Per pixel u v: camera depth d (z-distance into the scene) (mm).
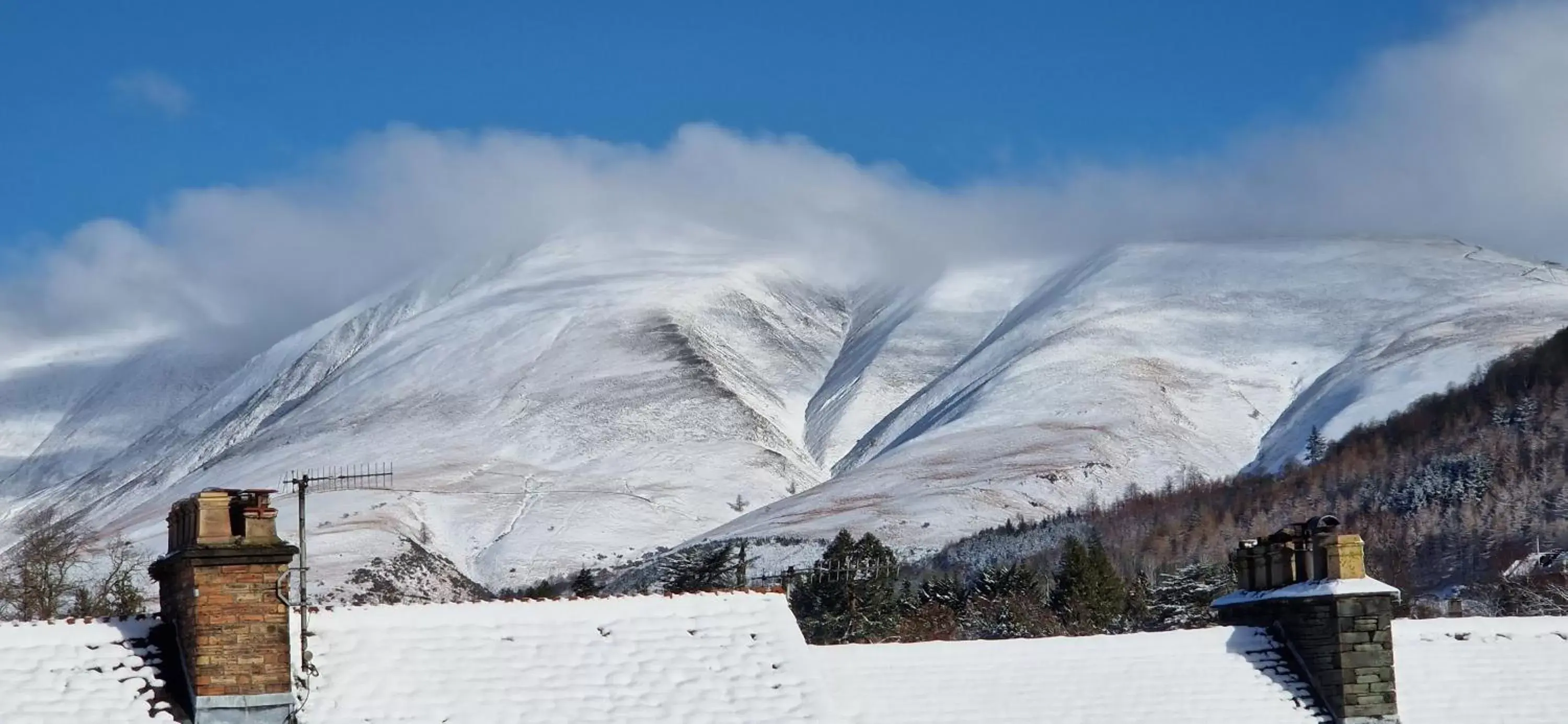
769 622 32312
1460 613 99812
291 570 29766
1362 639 33688
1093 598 104188
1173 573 122938
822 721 30078
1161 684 33250
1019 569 120188
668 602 32281
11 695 26938
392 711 28656
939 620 95125
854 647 33000
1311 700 33719
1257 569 36125
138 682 27703
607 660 30672
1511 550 157875
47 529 111812
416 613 30797
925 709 31719
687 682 30469
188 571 28016
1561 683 35031
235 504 28422
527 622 31250
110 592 76375
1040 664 33438
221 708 27297
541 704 29406
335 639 29891
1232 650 34406
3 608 71062
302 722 27953
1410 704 34031
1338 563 34344
